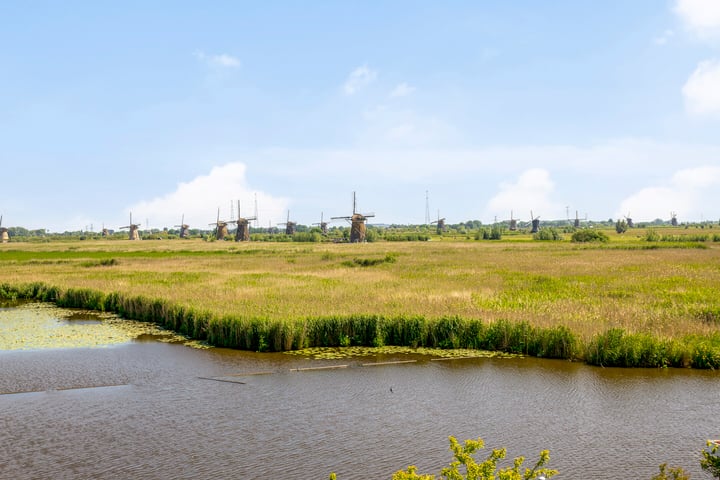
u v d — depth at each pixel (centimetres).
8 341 2602
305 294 3281
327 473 1223
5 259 7069
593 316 2569
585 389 1803
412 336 2455
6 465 1269
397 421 1538
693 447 1359
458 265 5478
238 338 2458
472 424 1515
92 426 1505
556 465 1263
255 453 1327
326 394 1780
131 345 2512
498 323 2383
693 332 2253
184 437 1428
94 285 4031
